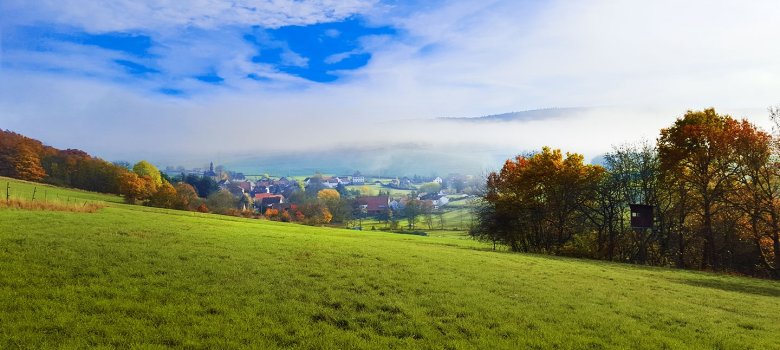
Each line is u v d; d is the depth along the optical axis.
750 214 51.16
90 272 18.02
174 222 45.22
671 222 60.91
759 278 44.72
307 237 44.69
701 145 54.41
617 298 22.52
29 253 19.92
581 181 66.44
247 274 20.67
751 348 15.00
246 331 13.38
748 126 50.84
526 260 40.72
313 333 13.69
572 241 67.81
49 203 44.97
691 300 23.95
